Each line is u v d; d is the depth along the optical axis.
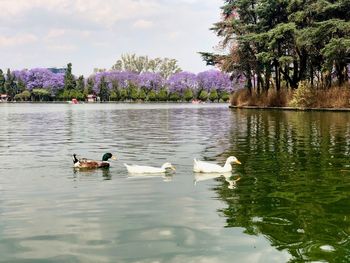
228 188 8.90
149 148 15.44
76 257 5.34
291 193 8.38
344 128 22.14
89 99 117.62
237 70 56.50
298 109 42.47
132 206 7.54
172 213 7.08
